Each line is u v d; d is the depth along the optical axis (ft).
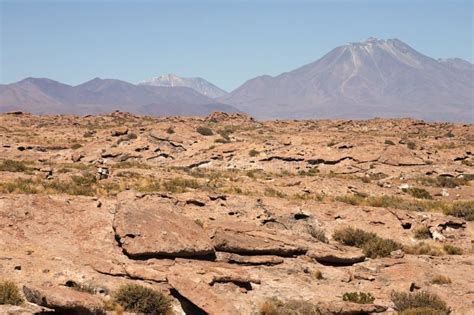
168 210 89.35
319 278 80.89
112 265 71.41
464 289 81.15
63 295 56.85
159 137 232.12
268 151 210.79
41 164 175.73
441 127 413.18
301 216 108.06
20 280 64.44
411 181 177.17
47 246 75.25
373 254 93.45
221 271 73.56
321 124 430.61
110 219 85.20
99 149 217.77
